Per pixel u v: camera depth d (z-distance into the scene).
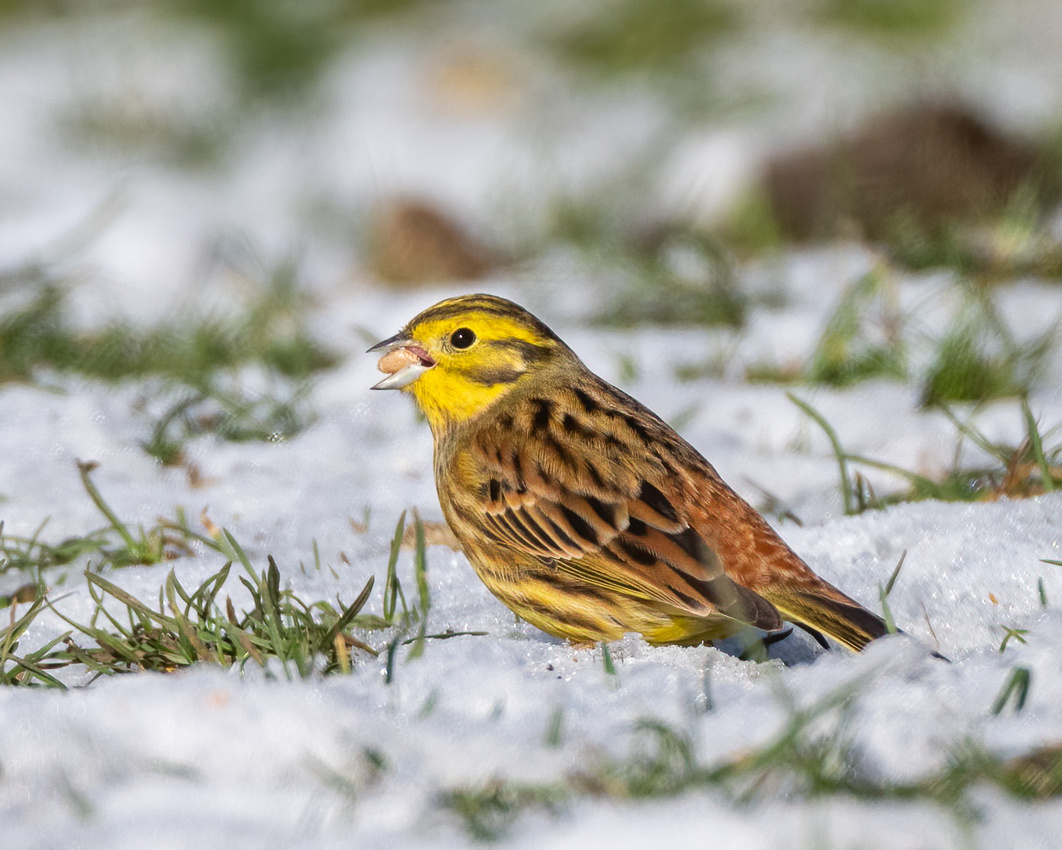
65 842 5.30
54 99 28.67
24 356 14.93
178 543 9.77
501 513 8.37
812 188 21.12
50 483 11.10
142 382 14.51
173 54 30.62
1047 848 5.11
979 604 8.09
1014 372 13.55
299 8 31.84
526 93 29.12
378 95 29.28
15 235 20.81
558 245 20.91
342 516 10.62
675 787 5.68
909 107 20.95
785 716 6.28
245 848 5.27
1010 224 17.33
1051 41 30.50
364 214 22.89
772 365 14.61
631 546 7.82
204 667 7.27
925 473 11.26
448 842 5.32
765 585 7.59
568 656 7.48
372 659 7.60
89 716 6.29
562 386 8.99
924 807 5.35
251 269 20.48
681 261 18.19
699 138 25.83
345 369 14.49
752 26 31.23
